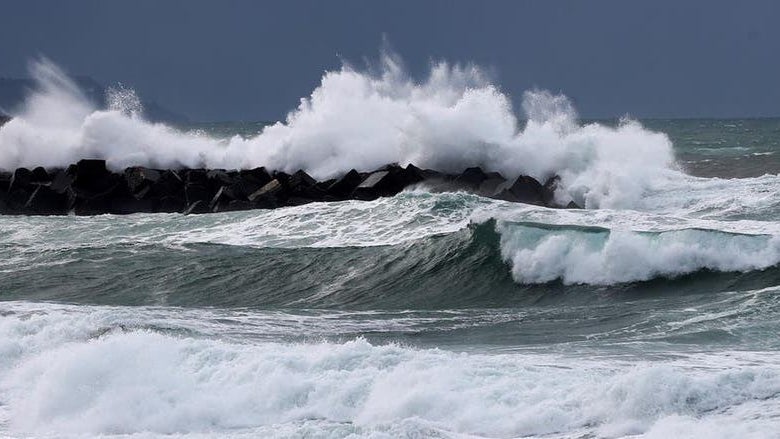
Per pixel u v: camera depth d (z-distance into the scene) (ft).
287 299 268.82
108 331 201.87
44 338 197.06
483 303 256.32
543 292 260.21
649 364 171.63
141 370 163.73
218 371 162.09
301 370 160.15
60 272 301.02
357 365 159.74
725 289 243.81
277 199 414.82
